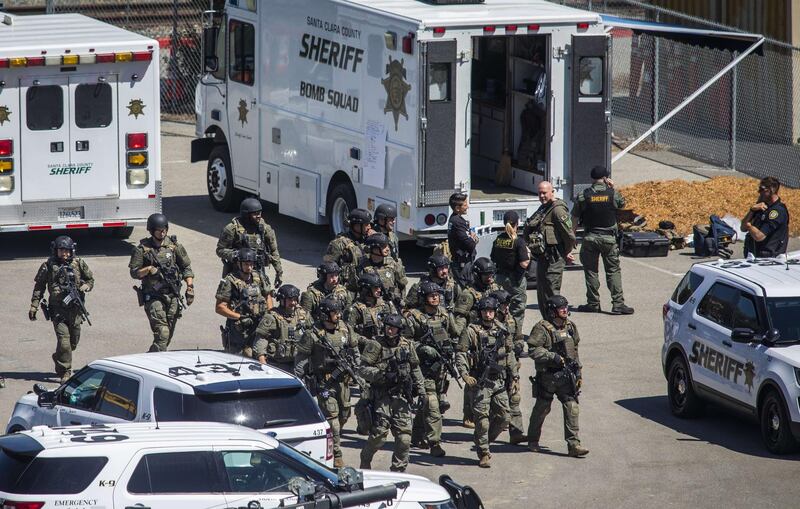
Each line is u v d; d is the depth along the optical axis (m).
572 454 54.69
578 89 81.00
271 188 93.62
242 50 95.75
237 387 42.94
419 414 55.25
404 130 78.94
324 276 58.38
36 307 62.53
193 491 36.56
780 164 112.19
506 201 80.44
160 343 63.16
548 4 85.50
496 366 53.12
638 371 66.31
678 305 60.78
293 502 37.09
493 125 87.50
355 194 84.44
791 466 53.19
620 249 89.31
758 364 54.41
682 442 56.59
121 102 84.94
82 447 36.06
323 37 86.25
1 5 117.06
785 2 120.06
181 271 64.50
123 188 85.88
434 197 78.31
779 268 59.19
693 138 120.19
